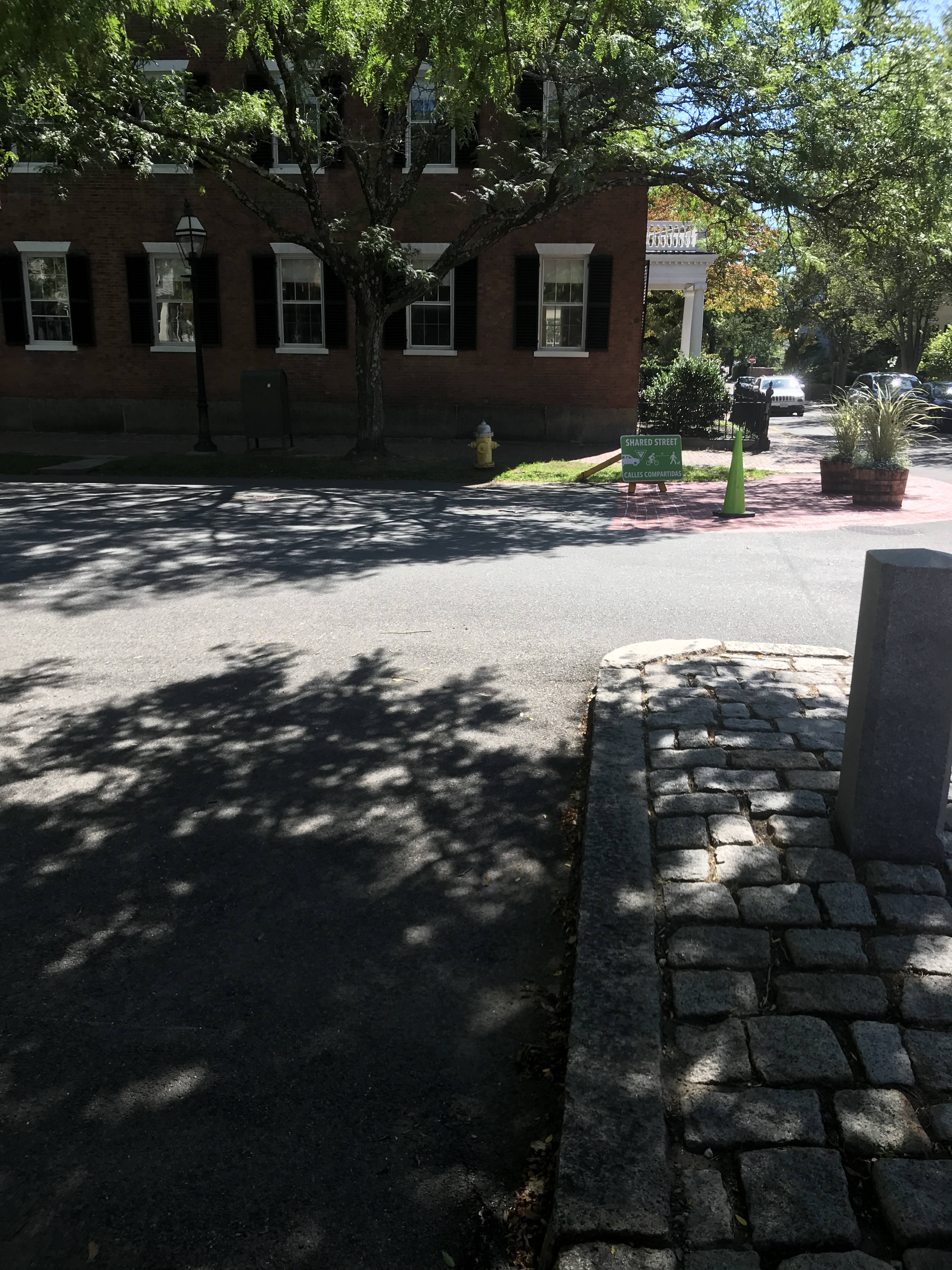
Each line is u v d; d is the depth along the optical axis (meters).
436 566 9.67
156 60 20.69
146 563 9.90
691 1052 2.75
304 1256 2.32
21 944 3.58
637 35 14.58
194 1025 3.14
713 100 15.66
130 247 22.44
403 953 3.51
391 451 21.11
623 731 4.98
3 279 22.92
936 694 3.53
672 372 26.47
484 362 22.64
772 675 5.88
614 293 22.09
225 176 17.45
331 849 4.25
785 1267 2.12
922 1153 2.39
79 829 4.44
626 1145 2.41
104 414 23.48
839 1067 2.68
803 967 3.11
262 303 22.53
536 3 9.28
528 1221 2.39
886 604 3.49
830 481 15.55
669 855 3.79
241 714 5.76
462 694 6.02
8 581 9.12
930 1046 2.75
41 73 8.42
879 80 16.53
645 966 3.09
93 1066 2.96
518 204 17.77
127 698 6.04
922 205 16.88
